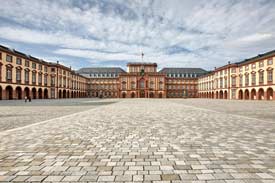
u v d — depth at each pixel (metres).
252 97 49.94
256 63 47.72
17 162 4.17
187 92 94.88
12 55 42.84
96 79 97.00
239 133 7.00
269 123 9.21
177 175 3.55
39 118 10.94
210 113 13.73
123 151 4.94
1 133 6.93
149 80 88.19
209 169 3.82
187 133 6.98
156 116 11.88
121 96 88.00
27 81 48.44
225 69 61.66
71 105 23.06
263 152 4.87
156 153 4.79
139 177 3.47
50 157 4.48
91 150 5.02
